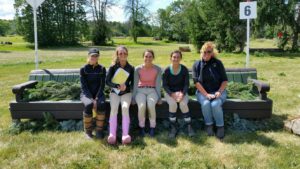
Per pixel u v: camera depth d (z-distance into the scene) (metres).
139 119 4.52
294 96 6.94
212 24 23.41
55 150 4.02
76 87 5.05
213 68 4.72
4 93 7.73
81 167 3.55
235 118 4.73
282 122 5.01
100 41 49.53
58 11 44.97
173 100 4.50
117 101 4.50
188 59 18.00
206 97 4.57
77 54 25.67
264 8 21.77
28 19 43.03
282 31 23.78
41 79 5.59
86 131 4.46
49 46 43.59
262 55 20.31
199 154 3.87
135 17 58.84
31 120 4.95
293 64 14.55
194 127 4.80
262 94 4.75
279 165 3.55
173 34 68.69
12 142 4.29
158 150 4.00
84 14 48.22
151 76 4.69
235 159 3.71
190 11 24.75
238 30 22.78
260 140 4.27
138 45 49.19
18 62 17.00
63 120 4.90
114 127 4.29
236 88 5.13
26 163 3.67
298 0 22.27
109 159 3.75
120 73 4.57
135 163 3.63
